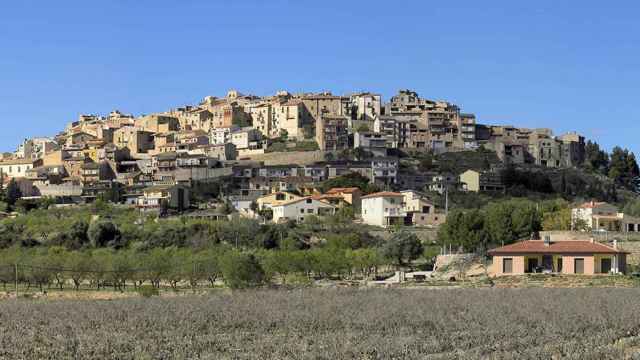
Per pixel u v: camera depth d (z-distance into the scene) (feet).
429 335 330.95
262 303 454.40
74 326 378.94
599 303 413.18
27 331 366.63
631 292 466.70
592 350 287.28
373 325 360.48
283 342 319.88
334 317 385.50
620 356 278.05
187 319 392.06
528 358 276.62
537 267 568.82
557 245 578.25
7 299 561.84
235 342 322.55
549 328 340.39
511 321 361.51
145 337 340.39
